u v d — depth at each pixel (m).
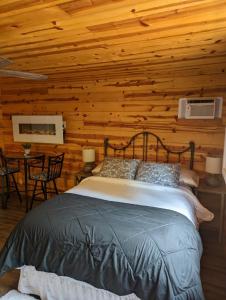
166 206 2.31
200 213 2.74
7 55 2.68
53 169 4.28
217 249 2.77
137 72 3.49
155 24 1.81
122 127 3.82
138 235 1.73
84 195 2.62
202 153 3.34
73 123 4.20
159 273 1.54
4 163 4.51
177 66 3.10
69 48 2.43
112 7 1.54
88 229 1.84
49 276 1.87
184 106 3.37
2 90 4.70
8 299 1.98
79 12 1.61
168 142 3.53
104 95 3.89
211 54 2.59
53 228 1.91
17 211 3.96
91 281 1.70
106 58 2.79
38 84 4.36
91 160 3.84
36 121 4.45
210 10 1.57
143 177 3.10
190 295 1.53
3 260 1.97
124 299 1.61
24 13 1.63
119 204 2.32
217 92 3.17
